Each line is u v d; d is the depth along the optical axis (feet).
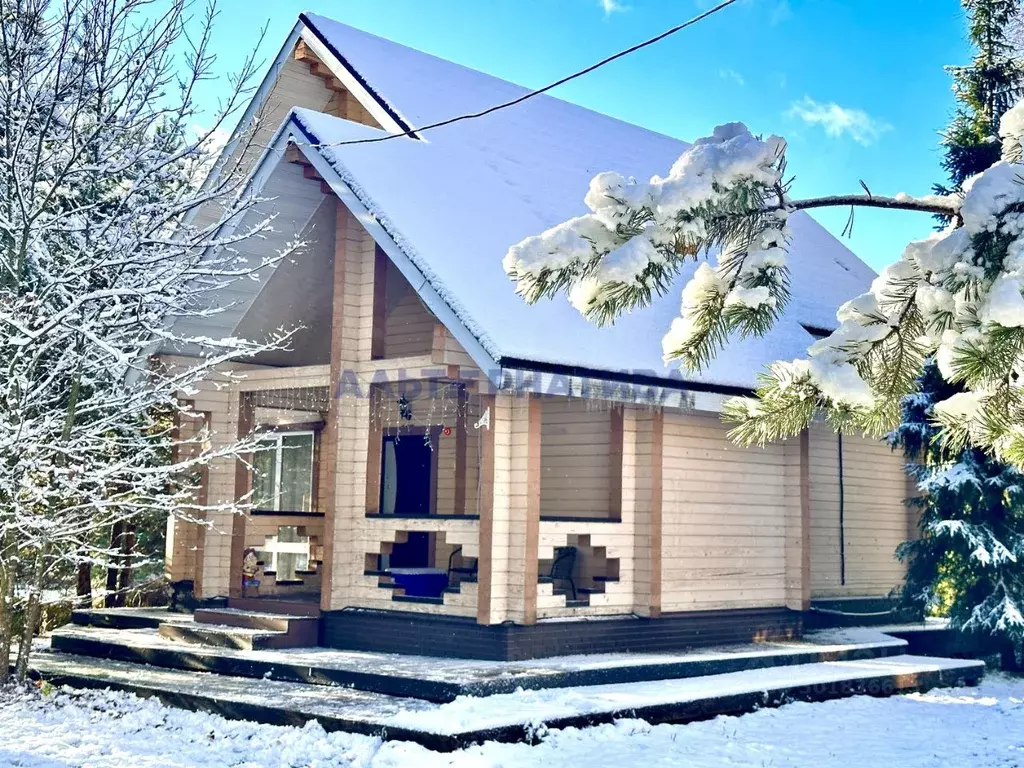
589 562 52.65
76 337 38.19
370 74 58.54
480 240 47.57
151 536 68.23
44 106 39.19
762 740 35.42
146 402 40.19
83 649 49.83
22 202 36.70
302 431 66.54
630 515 47.98
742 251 13.33
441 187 50.42
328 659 42.60
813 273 70.85
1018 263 10.15
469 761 30.35
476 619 43.50
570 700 35.60
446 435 58.18
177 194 42.50
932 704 43.47
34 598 41.73
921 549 57.41
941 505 56.49
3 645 41.16
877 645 51.31
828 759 33.22
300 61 60.80
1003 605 53.31
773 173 12.77
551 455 54.49
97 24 39.17
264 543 61.87
